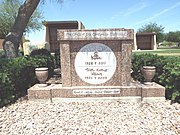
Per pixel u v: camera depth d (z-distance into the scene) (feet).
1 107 17.10
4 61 20.27
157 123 13.42
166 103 17.29
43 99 18.35
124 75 18.43
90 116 14.75
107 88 18.39
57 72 35.32
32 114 15.42
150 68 18.51
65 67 18.53
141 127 12.87
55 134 12.14
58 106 17.11
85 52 18.62
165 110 15.66
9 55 27.68
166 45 211.00
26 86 21.54
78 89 18.38
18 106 17.33
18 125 13.56
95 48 18.58
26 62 21.26
